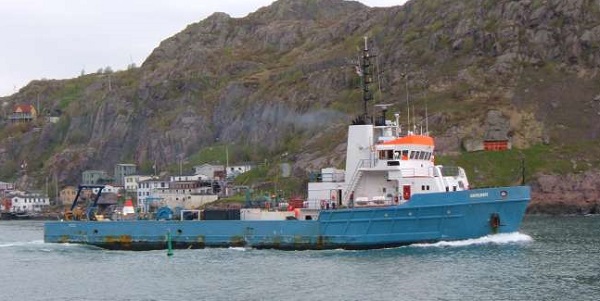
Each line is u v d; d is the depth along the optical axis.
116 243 82.31
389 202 73.12
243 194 181.62
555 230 104.31
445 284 54.97
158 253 77.56
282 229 74.19
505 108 193.38
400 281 56.31
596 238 89.19
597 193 163.88
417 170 73.88
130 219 86.75
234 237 76.44
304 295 52.62
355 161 76.06
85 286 60.38
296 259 68.00
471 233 71.12
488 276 57.88
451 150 182.38
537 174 169.12
